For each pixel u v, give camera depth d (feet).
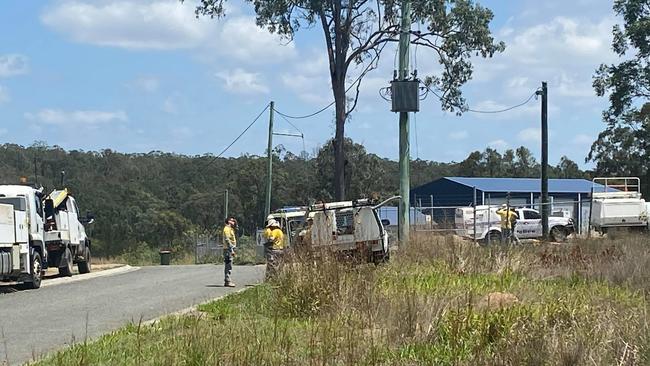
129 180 251.60
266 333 34.12
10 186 77.87
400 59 90.12
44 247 81.56
